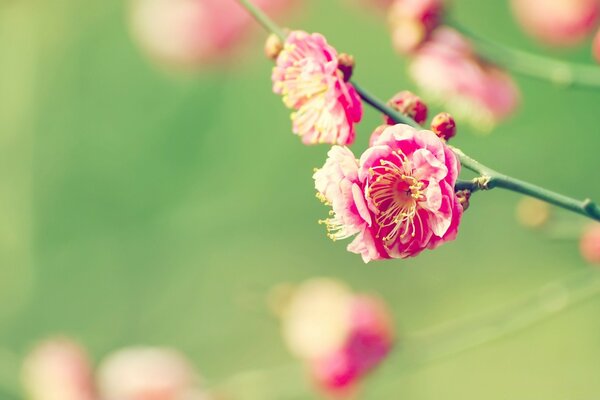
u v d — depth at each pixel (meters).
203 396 0.74
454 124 0.49
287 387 0.73
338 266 1.14
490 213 1.10
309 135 0.51
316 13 1.11
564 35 0.67
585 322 1.02
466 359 1.04
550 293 0.65
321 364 0.69
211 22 0.87
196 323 1.15
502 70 0.62
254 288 0.73
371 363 0.69
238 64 0.90
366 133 1.06
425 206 0.48
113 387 0.75
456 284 1.10
